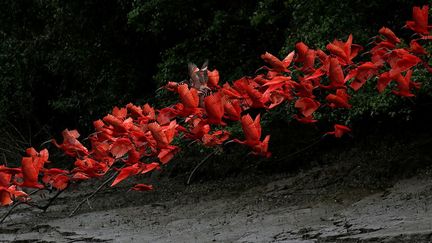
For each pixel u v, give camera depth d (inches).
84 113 687.7
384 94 369.7
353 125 500.7
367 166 459.2
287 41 442.6
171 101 546.3
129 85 649.0
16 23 719.7
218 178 553.6
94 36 646.5
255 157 546.0
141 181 600.4
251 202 458.3
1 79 697.0
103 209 517.0
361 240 285.9
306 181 474.0
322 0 421.4
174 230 393.1
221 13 525.0
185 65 547.5
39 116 761.6
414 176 417.4
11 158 687.7
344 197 416.5
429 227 280.4
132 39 632.4
